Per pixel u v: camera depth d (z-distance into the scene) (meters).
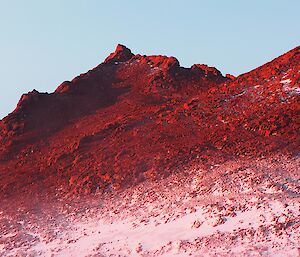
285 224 31.67
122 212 39.66
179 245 32.78
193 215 35.53
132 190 42.50
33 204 45.78
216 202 35.91
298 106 46.56
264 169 38.47
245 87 53.78
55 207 44.19
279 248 30.00
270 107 48.16
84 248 36.38
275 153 40.78
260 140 43.66
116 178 45.19
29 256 37.31
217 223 33.59
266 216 32.88
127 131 53.88
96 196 43.81
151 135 50.78
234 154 42.53
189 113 52.91
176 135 49.28
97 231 38.25
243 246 30.94
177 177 41.66
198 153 44.44
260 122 46.16
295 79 50.62
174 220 35.88
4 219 44.12
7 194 49.25
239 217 33.56
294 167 38.00
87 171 48.00
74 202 44.03
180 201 37.91
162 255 32.56
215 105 52.34
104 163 48.28
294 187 35.44
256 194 35.34
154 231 35.44
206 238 32.53
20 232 41.19
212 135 46.81
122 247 34.88
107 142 52.88
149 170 44.19
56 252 36.97
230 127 47.19
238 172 39.00
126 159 47.47
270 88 51.22
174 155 45.12
